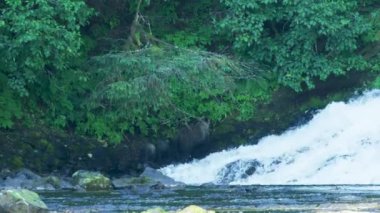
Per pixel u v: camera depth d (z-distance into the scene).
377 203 37.53
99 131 56.47
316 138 54.28
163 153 57.34
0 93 54.69
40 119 56.19
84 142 56.00
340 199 39.53
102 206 38.47
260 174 52.41
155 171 53.62
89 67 56.47
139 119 57.25
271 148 55.31
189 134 57.84
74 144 55.66
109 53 56.91
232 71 57.81
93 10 55.78
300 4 58.38
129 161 56.06
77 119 56.66
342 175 49.78
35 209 32.62
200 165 55.38
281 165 52.69
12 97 55.00
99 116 56.75
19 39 50.84
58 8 52.72
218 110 58.62
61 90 56.38
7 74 54.12
